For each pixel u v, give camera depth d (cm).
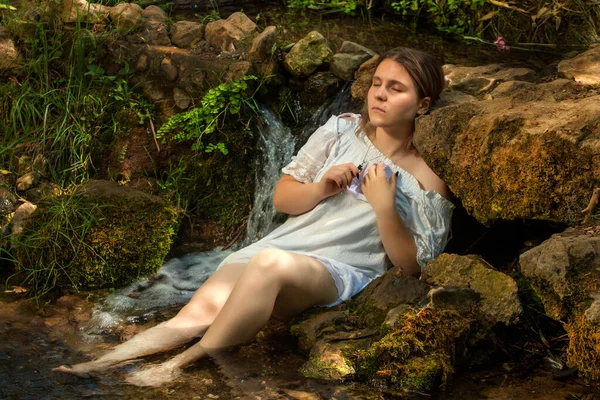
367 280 349
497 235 372
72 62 455
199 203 436
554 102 334
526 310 326
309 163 364
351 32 507
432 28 526
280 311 332
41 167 431
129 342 312
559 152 304
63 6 464
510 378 298
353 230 349
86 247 378
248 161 439
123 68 455
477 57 477
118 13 469
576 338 291
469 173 329
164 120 445
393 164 353
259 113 442
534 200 312
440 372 293
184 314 325
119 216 389
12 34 454
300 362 307
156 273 391
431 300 312
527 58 478
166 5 514
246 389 287
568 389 288
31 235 383
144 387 287
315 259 335
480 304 314
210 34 468
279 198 363
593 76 369
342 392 288
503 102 341
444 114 339
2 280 376
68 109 439
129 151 439
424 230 346
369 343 306
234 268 338
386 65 346
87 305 359
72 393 282
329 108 433
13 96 445
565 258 291
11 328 332
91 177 436
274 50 450
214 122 433
